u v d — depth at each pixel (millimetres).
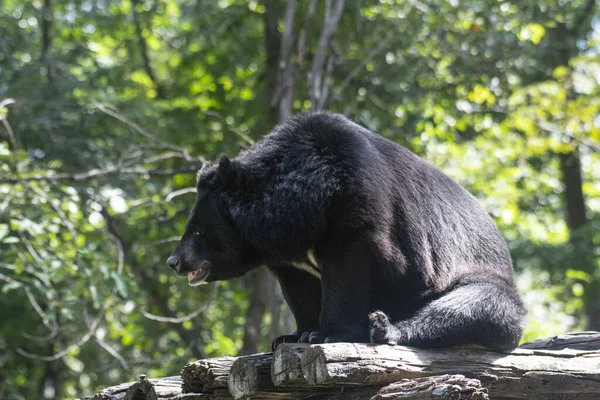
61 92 16922
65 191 12898
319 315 7418
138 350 18672
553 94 17578
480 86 17047
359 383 6125
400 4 16891
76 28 21250
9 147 16141
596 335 7367
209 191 7582
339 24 16312
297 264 7438
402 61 16688
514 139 19297
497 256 7871
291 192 7180
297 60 13648
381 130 16547
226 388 6586
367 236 6914
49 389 19531
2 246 14680
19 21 18719
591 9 22375
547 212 25734
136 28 21531
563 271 21188
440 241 7480
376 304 7203
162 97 21875
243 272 7727
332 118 7496
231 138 17672
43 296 15188
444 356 6559
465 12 16672
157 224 17016
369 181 7016
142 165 17547
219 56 19438
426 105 17484
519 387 6645
